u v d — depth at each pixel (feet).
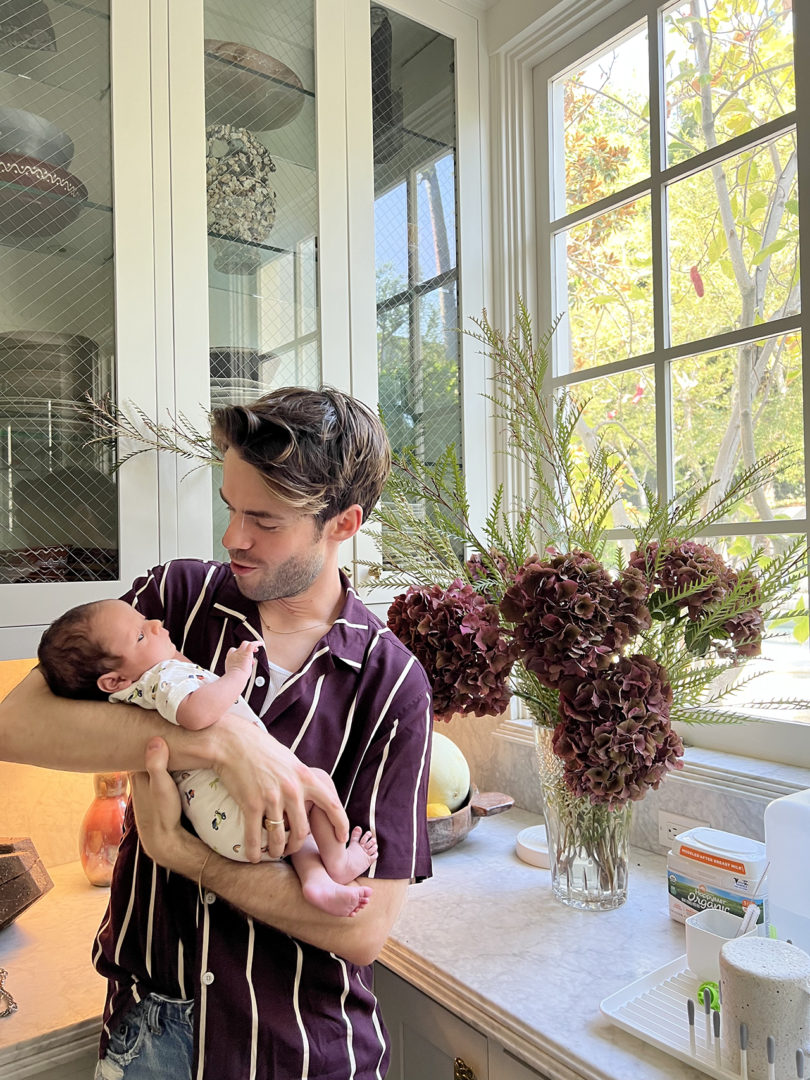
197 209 4.50
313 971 2.83
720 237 4.99
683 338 5.21
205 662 3.14
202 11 4.55
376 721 3.03
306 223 5.02
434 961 3.64
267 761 2.75
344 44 5.16
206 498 4.53
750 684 4.85
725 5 4.92
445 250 5.76
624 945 3.76
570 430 4.30
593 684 3.36
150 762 2.71
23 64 4.02
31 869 4.22
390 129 5.46
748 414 4.87
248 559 2.84
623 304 5.60
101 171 4.25
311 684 3.02
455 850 5.02
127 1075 2.83
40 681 3.05
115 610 2.97
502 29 5.89
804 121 4.43
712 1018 3.02
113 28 4.22
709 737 4.99
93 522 4.18
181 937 2.84
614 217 5.60
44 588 3.99
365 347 5.23
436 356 5.67
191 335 4.47
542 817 5.57
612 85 5.58
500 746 5.89
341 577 3.40
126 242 4.25
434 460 5.59
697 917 3.50
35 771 5.09
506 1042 3.20
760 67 4.76
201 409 4.50
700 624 3.64
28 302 4.03
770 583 3.73
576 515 5.16
